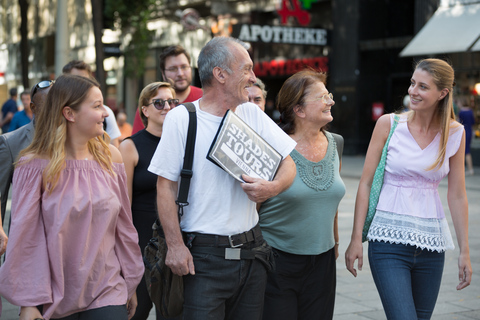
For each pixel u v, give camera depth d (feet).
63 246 9.64
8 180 11.53
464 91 59.31
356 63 67.77
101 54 50.75
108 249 10.04
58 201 9.61
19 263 9.43
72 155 9.98
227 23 76.64
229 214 9.53
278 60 75.10
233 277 9.54
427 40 57.16
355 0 67.36
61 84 9.78
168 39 89.04
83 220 9.75
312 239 11.43
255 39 64.59
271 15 75.56
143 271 10.50
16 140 11.55
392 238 11.41
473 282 19.75
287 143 10.15
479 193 40.57
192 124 9.54
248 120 10.14
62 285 9.53
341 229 27.91
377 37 68.44
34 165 9.73
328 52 70.38
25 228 9.48
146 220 13.30
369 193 11.96
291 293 11.62
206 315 9.39
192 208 9.59
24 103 30.30
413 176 11.57
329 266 11.82
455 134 11.62
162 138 9.62
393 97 68.85
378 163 12.00
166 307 9.77
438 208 11.71
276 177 9.82
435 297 11.66
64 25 43.98
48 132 9.76
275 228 11.43
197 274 9.47
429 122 11.61
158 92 13.57
